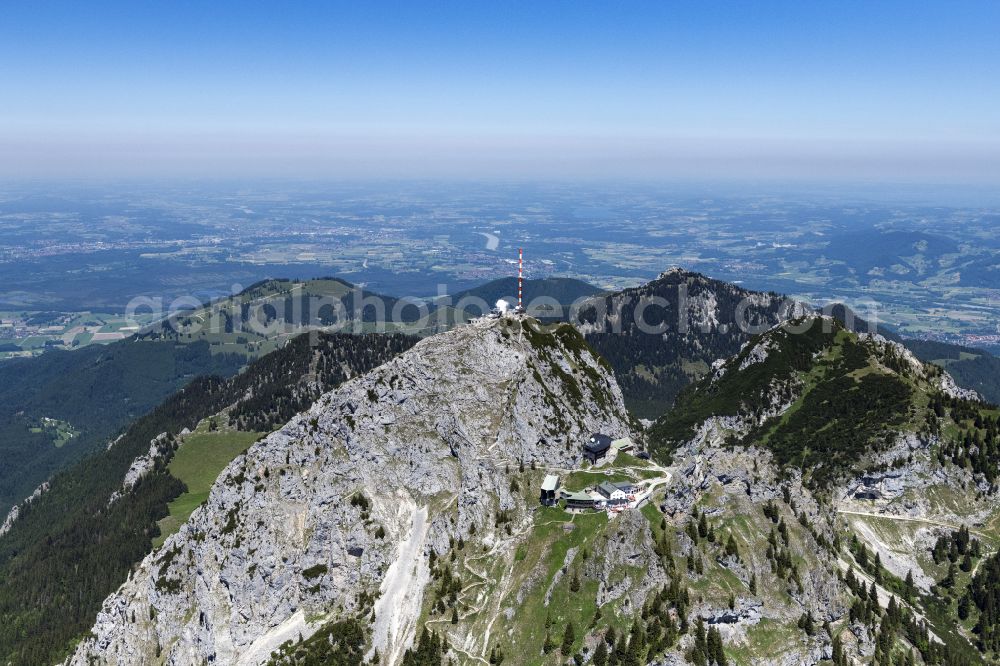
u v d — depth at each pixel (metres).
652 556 177.62
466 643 181.75
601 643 164.88
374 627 193.00
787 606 175.75
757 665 164.88
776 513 193.38
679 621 167.75
